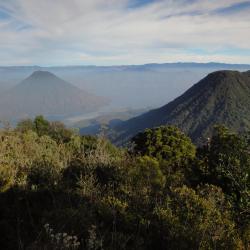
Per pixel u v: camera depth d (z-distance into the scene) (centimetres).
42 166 1108
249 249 714
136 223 753
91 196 848
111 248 600
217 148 1365
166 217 752
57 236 530
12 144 1411
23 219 745
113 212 752
